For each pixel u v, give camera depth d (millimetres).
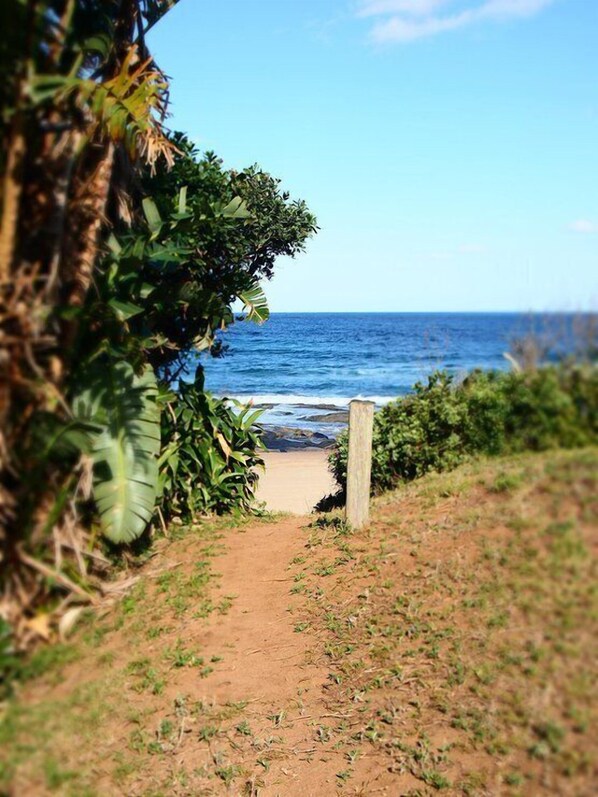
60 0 5230
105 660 5227
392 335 62312
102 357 6344
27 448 4969
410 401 7660
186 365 8812
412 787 4191
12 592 4941
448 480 6676
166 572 6918
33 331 4812
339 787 4453
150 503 6293
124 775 4398
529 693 4098
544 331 4684
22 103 4625
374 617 5688
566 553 4414
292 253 11930
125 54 6527
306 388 37562
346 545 6898
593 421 4555
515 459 5539
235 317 9516
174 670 5512
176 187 8352
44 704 4512
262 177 11297
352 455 7148
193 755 4797
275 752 4852
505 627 4586
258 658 5719
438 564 5629
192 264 8430
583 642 4020
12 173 4699
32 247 5082
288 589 6605
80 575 5750
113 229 6707
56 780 4074
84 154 5852
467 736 4250
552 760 3695
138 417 6379
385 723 4766
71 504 5559
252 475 9180
